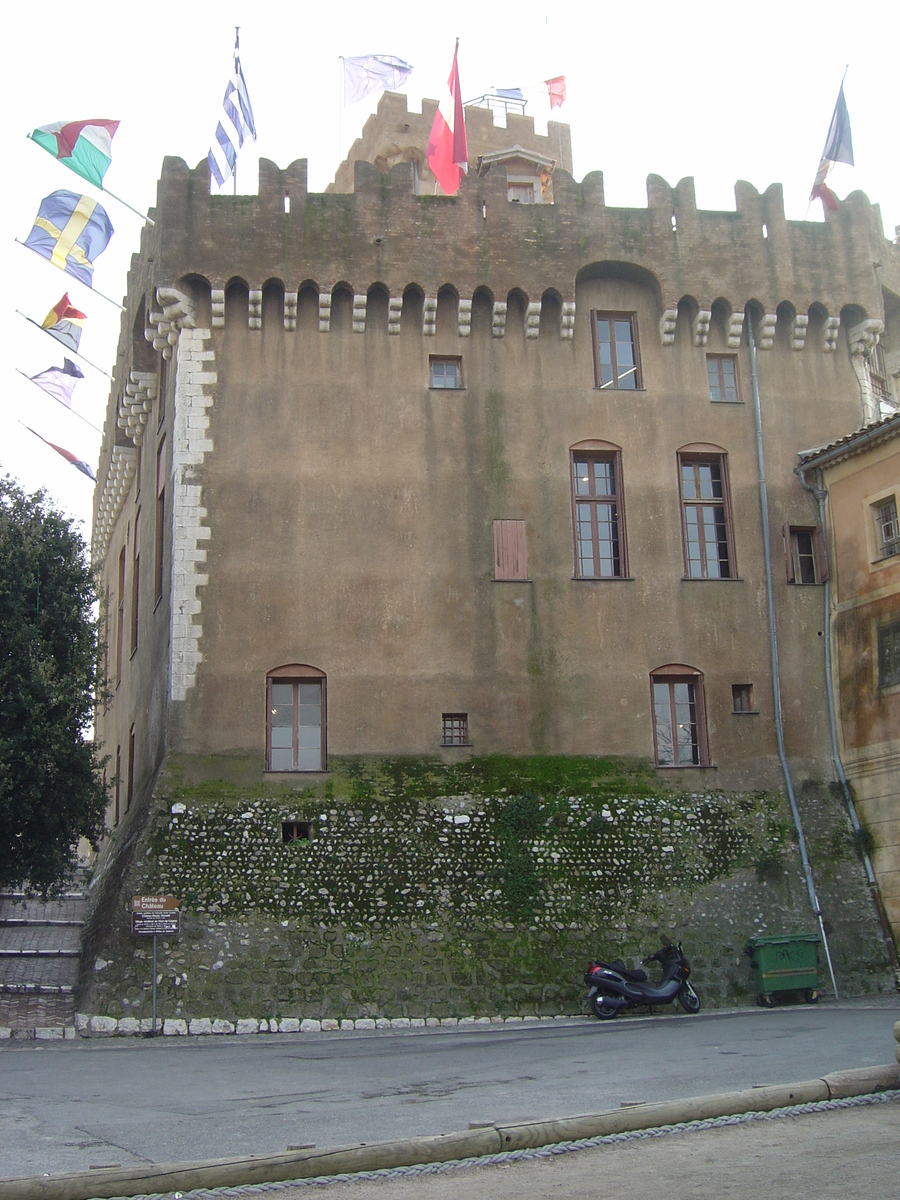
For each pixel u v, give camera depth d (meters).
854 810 28.28
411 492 29.08
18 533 26.55
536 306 30.33
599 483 30.19
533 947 25.80
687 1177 9.25
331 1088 14.38
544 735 28.08
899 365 34.28
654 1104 11.23
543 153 42.34
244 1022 24.03
